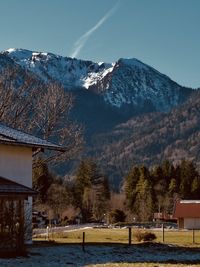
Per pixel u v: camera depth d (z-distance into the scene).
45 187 107.69
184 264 28.92
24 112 56.62
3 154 36.22
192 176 154.75
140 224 103.69
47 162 55.91
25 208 37.44
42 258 30.16
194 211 100.50
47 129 56.09
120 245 40.19
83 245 35.56
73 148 56.66
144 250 37.09
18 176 37.25
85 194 136.00
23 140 37.25
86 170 142.88
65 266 27.02
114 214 120.06
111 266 27.23
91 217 133.75
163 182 155.25
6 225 30.53
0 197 30.12
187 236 60.94
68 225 99.06
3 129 39.34
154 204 142.88
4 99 55.66
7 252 30.03
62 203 117.56
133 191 150.62
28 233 37.59
